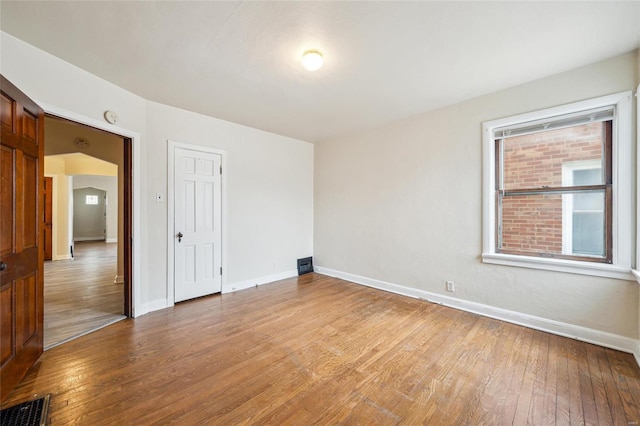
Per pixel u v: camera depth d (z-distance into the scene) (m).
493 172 3.04
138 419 1.56
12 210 1.82
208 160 3.76
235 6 1.73
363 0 1.67
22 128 1.94
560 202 2.70
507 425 1.53
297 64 2.43
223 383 1.89
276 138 4.62
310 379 1.94
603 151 2.47
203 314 3.13
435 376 1.98
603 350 2.32
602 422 1.54
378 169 4.16
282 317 3.05
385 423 1.54
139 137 3.08
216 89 2.91
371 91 2.97
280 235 4.71
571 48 2.19
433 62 2.40
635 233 2.25
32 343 2.05
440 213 3.46
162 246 3.32
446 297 3.41
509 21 1.87
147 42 2.11
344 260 4.70
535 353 2.28
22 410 1.61
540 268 2.72
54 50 2.20
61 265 5.95
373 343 2.46
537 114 2.71
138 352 2.29
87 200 10.78
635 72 2.24
